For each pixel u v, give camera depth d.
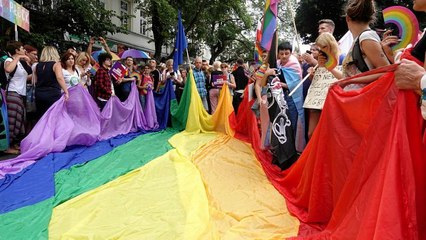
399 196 1.72
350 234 2.09
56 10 11.99
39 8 11.95
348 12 3.01
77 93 6.26
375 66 2.76
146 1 16.20
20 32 10.26
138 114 8.26
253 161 5.17
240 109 7.34
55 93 5.98
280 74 4.76
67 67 6.34
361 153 2.19
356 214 2.06
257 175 4.46
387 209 1.70
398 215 1.68
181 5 17.25
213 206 3.41
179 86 9.90
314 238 2.54
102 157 5.48
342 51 4.36
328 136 2.82
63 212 3.33
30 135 5.38
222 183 4.12
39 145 5.30
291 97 4.59
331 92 2.82
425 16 6.42
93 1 12.59
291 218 3.11
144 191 3.86
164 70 10.42
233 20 26.34
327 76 4.00
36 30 11.48
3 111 5.48
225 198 3.64
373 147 2.04
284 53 4.86
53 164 4.93
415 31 2.66
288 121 4.46
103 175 4.49
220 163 5.03
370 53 2.73
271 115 4.60
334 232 2.28
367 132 2.14
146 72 8.90
